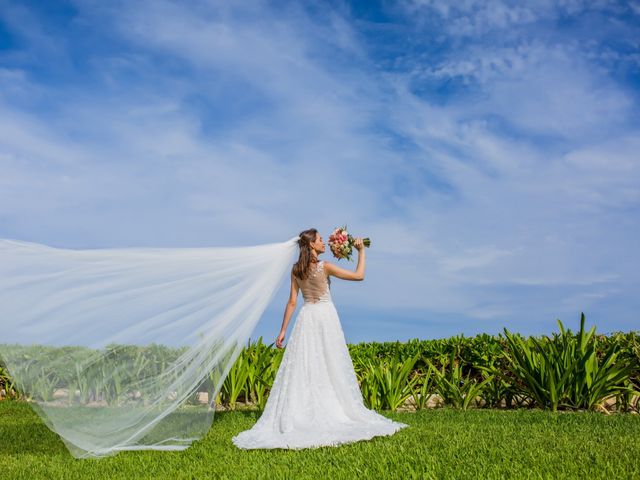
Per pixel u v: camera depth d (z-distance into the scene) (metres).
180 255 6.05
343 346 6.60
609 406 8.61
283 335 6.95
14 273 5.36
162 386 5.76
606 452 5.18
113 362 5.58
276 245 6.54
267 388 9.47
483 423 7.14
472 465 4.84
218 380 6.16
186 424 6.07
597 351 9.05
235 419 7.64
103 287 5.59
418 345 10.88
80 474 5.00
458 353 10.04
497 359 9.61
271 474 4.77
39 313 5.34
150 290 5.75
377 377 8.84
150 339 5.67
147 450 5.86
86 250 5.77
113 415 5.60
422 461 5.03
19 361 5.29
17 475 4.99
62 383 5.44
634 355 8.80
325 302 6.61
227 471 4.93
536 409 8.46
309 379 6.34
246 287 6.17
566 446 5.48
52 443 6.50
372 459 5.15
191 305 5.88
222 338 5.97
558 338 8.77
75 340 5.43
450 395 9.05
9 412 8.91
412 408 9.27
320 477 4.63
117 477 4.84
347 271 6.62
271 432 6.15
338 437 5.88
